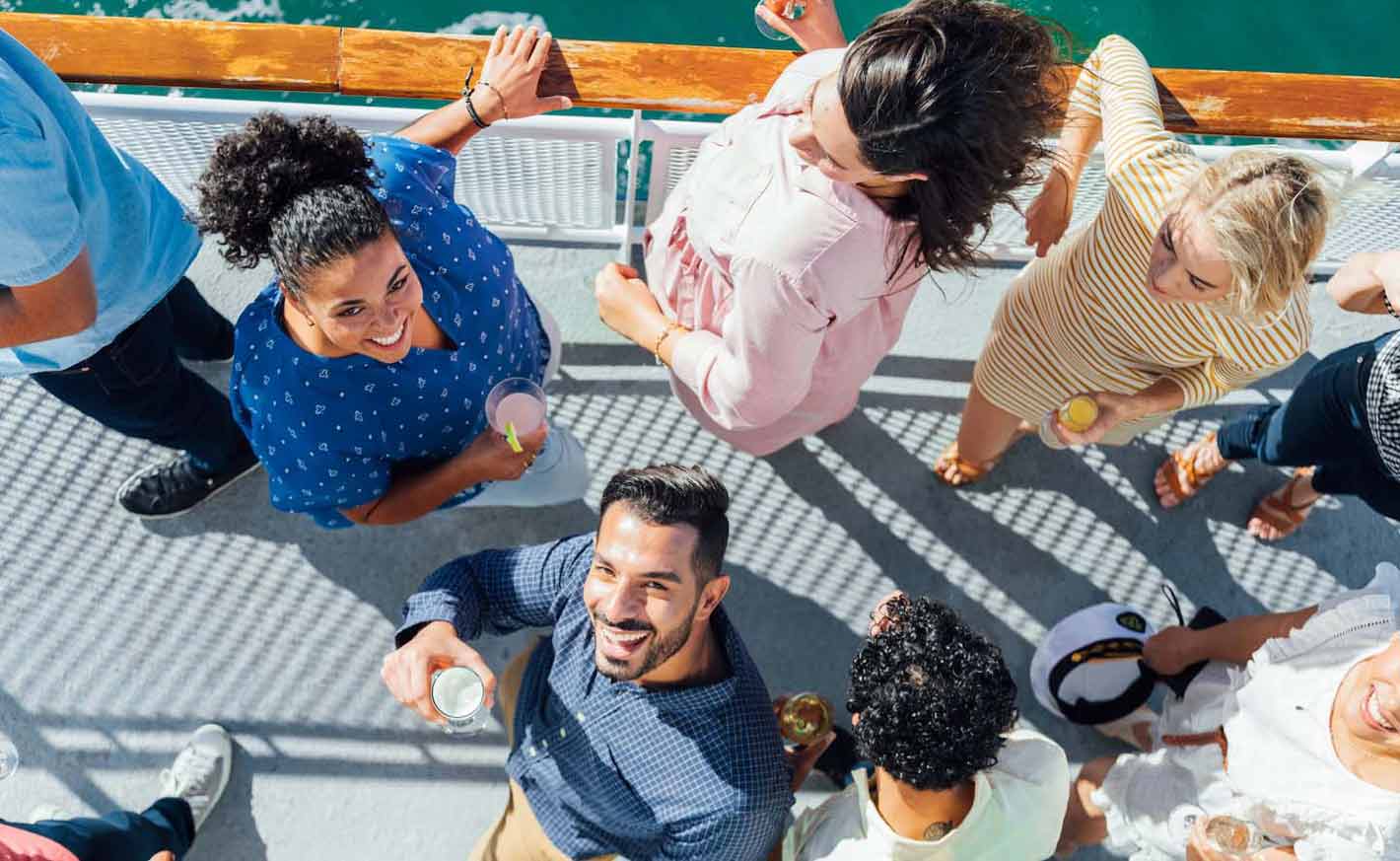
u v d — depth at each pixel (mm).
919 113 1574
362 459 2201
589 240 3881
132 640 3373
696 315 2400
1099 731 3393
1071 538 3629
